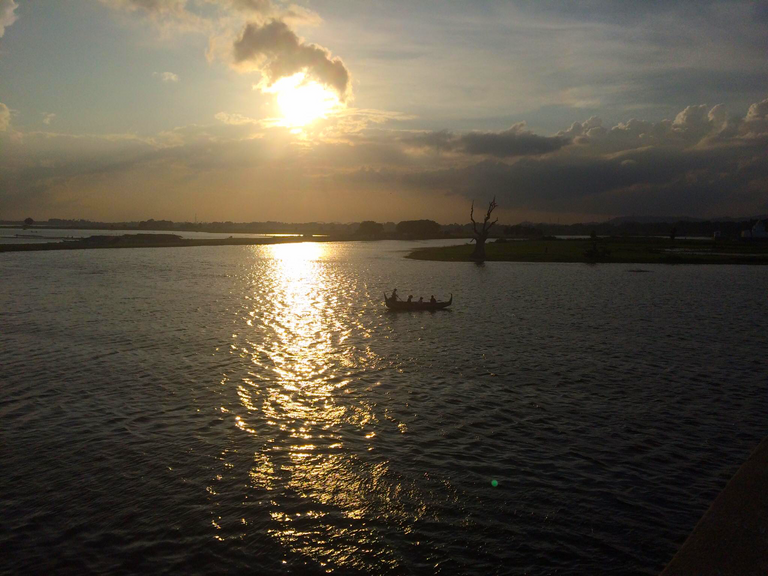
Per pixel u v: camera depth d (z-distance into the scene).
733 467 17.52
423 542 13.74
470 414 22.02
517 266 95.06
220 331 38.09
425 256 117.19
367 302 52.75
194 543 13.66
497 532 14.10
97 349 32.38
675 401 23.66
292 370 28.17
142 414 21.77
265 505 15.33
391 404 23.14
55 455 18.11
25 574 12.49
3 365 28.64
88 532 14.05
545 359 30.69
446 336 36.91
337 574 12.62
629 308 48.97
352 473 17.09
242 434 19.94
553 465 17.66
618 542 13.66
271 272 84.31
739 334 37.78
